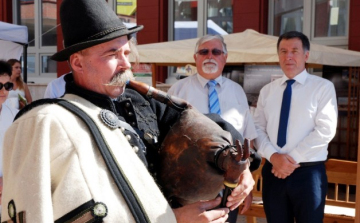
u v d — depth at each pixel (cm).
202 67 325
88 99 155
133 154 149
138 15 805
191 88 331
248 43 537
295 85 335
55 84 414
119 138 150
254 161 192
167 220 144
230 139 160
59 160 139
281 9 730
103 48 153
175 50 537
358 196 285
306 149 316
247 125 334
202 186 156
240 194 161
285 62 334
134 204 140
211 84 327
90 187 137
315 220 317
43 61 936
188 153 157
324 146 318
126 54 161
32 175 136
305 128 326
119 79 156
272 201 332
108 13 156
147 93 172
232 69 591
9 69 310
